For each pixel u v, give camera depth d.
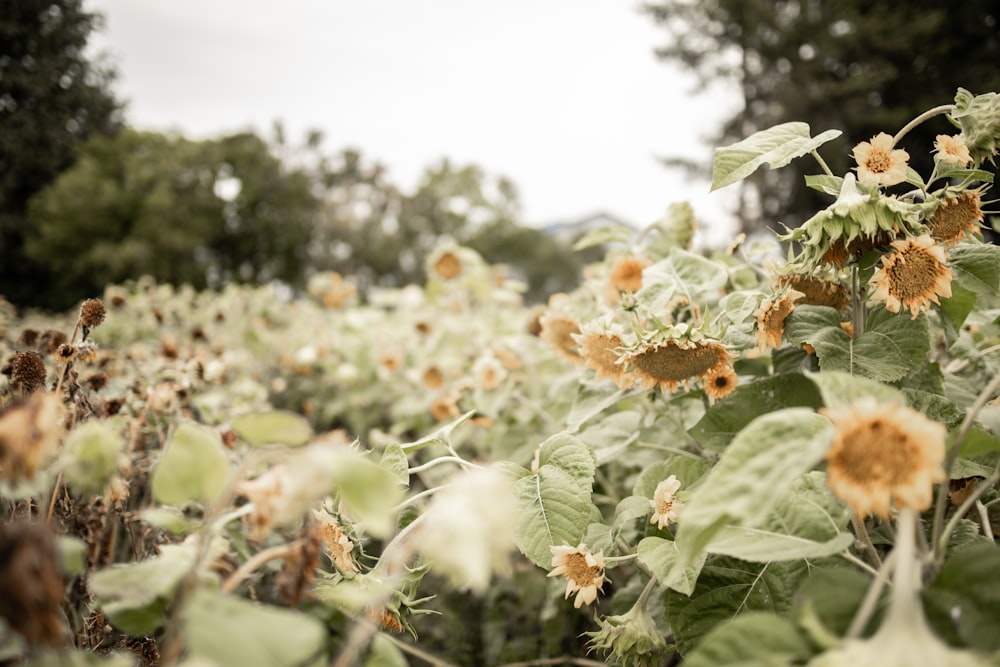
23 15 12.62
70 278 13.47
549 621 1.33
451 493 0.53
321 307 3.81
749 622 0.54
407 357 2.74
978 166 0.87
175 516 0.65
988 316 1.08
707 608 0.79
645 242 1.35
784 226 0.83
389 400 2.51
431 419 2.12
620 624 0.83
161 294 3.18
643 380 0.94
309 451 0.57
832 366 0.81
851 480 0.54
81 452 0.65
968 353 1.05
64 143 13.89
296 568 0.60
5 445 0.54
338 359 2.80
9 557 0.46
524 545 0.86
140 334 2.75
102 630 0.81
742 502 0.56
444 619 1.47
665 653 0.84
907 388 0.84
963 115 0.85
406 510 1.01
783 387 0.90
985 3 9.06
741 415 0.91
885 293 0.77
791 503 0.68
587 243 1.48
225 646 0.48
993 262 0.85
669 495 0.87
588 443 1.15
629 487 1.29
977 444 0.62
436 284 2.86
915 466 0.53
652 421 1.13
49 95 13.23
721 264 1.14
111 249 13.54
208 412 1.42
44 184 13.89
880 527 0.84
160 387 1.14
